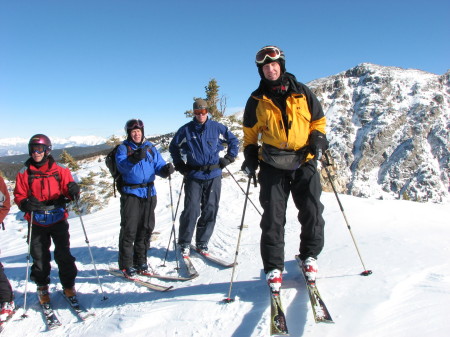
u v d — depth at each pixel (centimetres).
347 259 345
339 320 235
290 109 267
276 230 273
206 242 469
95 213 1023
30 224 360
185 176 452
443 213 600
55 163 370
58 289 414
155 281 403
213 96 2328
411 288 265
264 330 238
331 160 322
